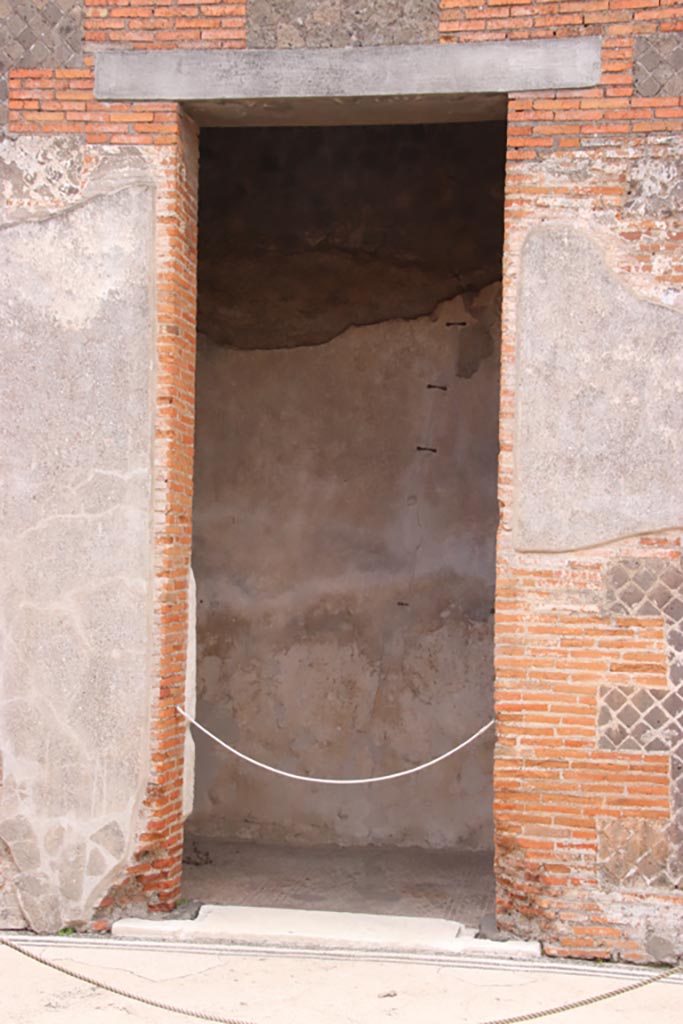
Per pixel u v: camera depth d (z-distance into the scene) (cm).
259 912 687
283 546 894
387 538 882
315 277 895
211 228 905
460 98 657
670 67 633
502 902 641
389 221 886
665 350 631
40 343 675
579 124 640
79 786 665
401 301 884
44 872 665
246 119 699
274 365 900
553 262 641
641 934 621
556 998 570
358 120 700
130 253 670
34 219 677
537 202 643
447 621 870
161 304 669
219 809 885
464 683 864
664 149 633
